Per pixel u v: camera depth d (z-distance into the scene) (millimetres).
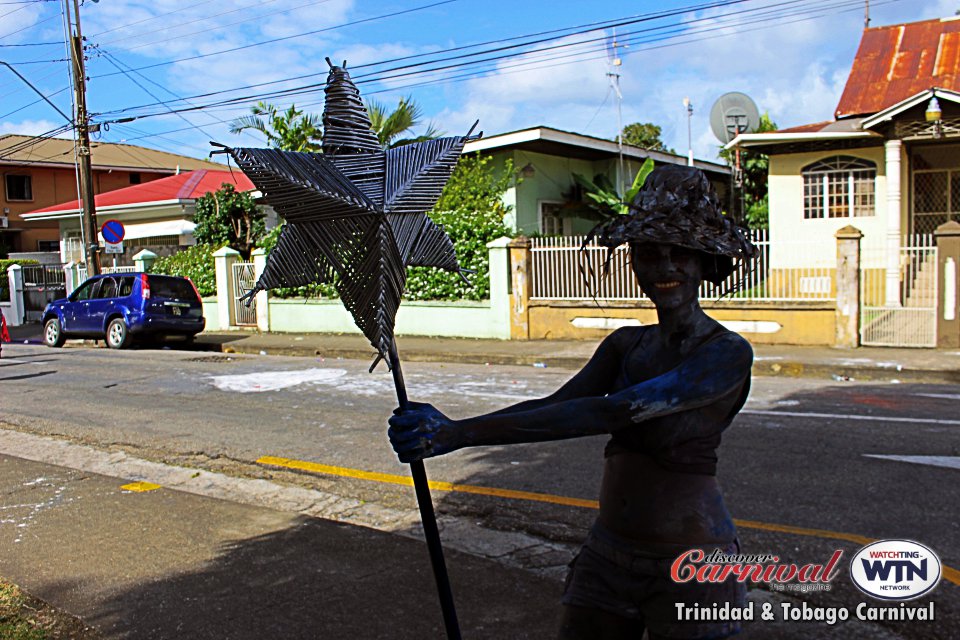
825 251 12477
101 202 27750
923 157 16891
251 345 15930
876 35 19047
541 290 14617
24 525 5219
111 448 7516
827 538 4688
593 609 2158
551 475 6176
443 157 2057
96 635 3633
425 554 4578
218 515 5355
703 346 2039
